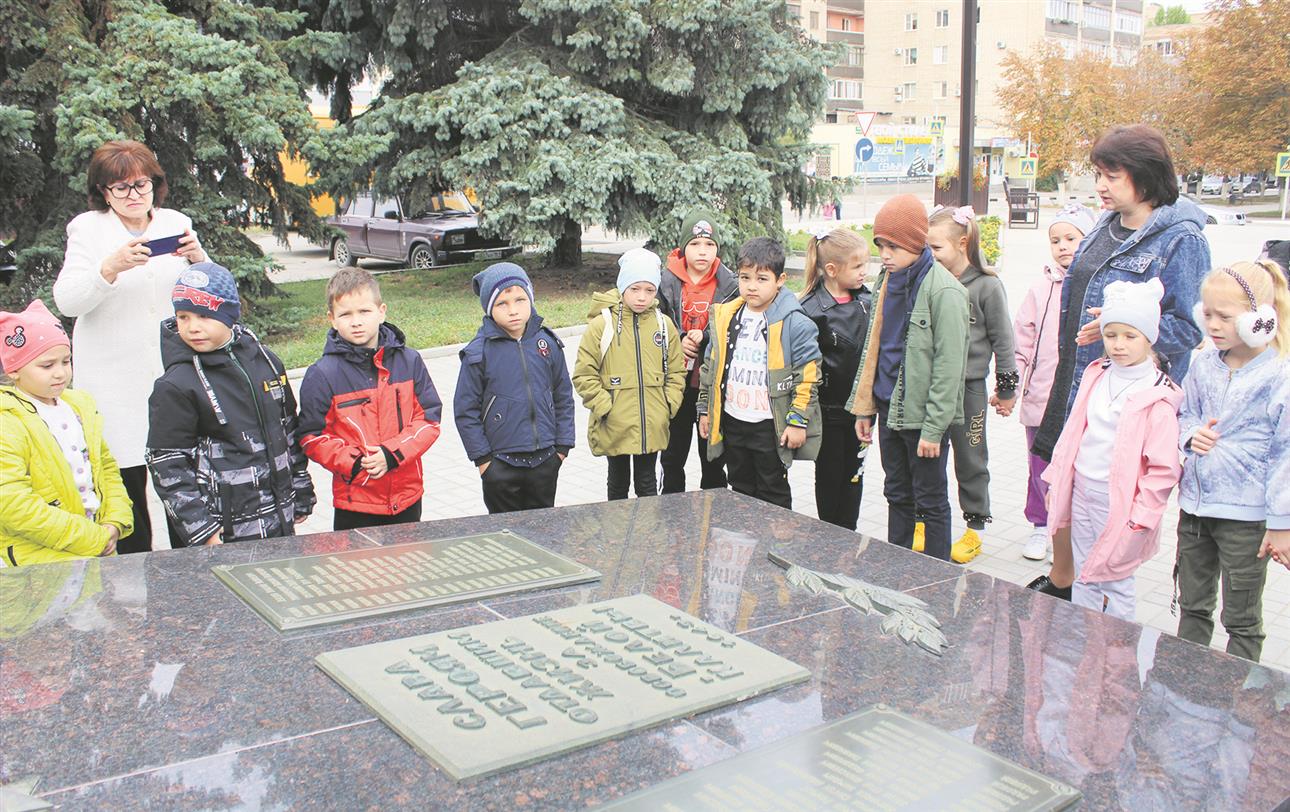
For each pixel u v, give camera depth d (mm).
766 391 4477
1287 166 31172
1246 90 33438
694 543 3322
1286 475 3119
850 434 4750
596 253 19547
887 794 1857
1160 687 2314
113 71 9164
